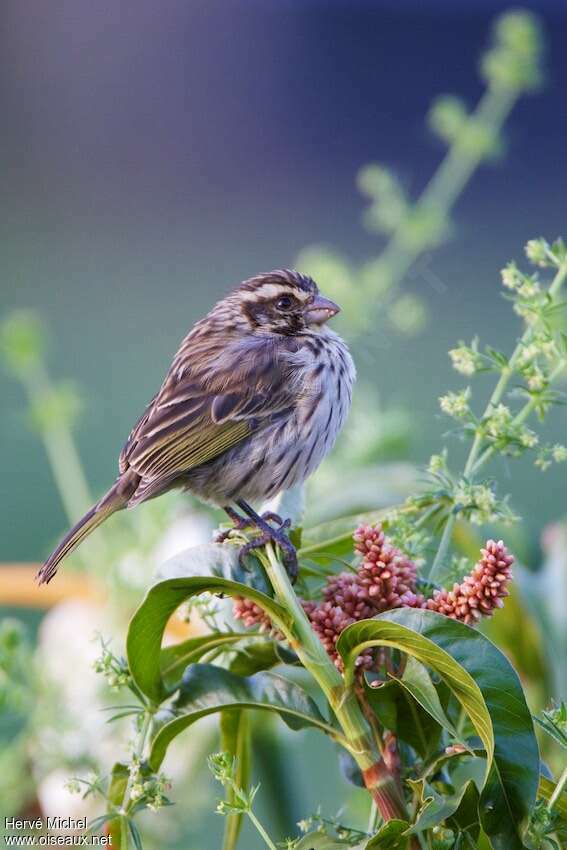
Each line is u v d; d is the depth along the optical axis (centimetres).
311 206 3803
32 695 820
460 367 661
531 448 657
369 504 866
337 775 945
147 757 586
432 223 1107
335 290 1089
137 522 968
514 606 830
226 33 4312
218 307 1073
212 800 861
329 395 1009
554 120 3856
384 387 2394
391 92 4247
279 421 985
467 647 530
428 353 2580
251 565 591
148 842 850
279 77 4278
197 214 3759
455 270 3108
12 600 923
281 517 741
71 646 879
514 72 1141
